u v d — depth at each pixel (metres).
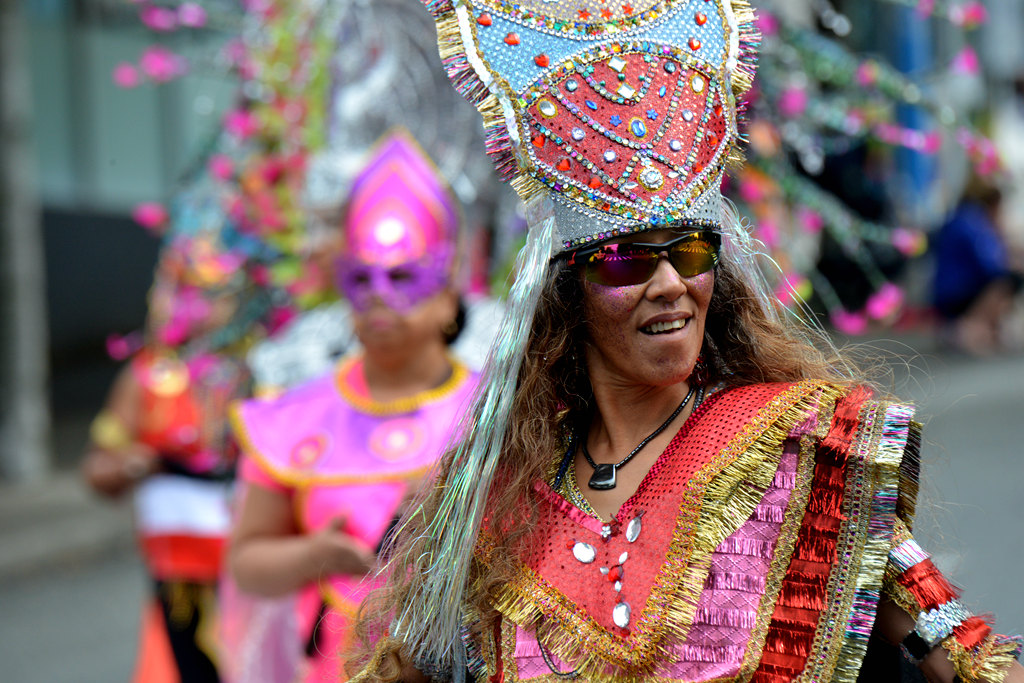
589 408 4.58
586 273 4.19
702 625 3.96
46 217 26.20
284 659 8.25
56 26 26.05
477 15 4.25
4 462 21.38
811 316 4.78
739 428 4.12
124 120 26.41
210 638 10.16
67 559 18.09
